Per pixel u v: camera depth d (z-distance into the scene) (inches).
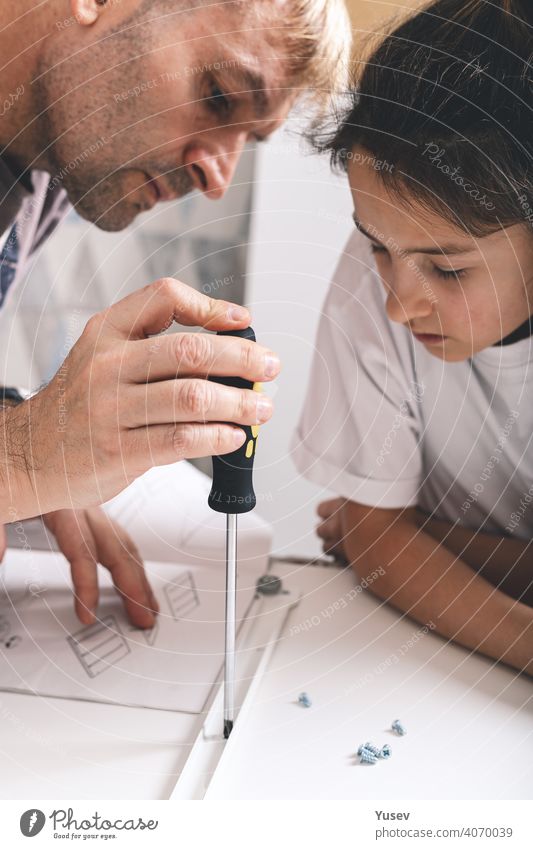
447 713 20.9
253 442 18.9
